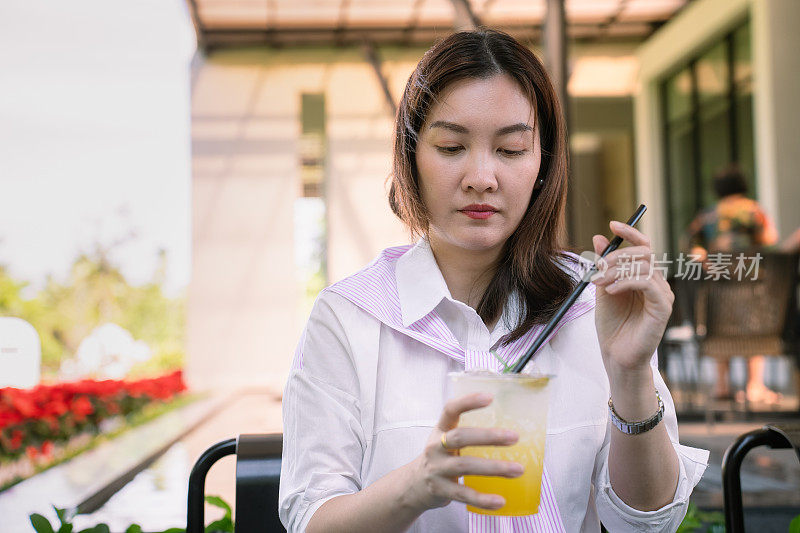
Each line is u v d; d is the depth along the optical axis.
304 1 11.28
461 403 0.90
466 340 1.27
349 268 12.82
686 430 5.25
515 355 1.23
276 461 1.43
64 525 1.75
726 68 10.68
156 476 4.99
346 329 1.24
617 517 1.20
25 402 4.94
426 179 1.22
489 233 1.21
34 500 3.76
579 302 1.27
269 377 12.73
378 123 12.92
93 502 3.93
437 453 0.92
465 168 1.19
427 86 1.20
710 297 5.14
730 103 10.58
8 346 5.14
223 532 1.87
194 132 12.74
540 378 0.95
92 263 13.88
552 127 1.28
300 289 12.91
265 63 12.84
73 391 5.99
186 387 11.63
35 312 12.16
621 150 14.59
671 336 5.83
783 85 9.12
